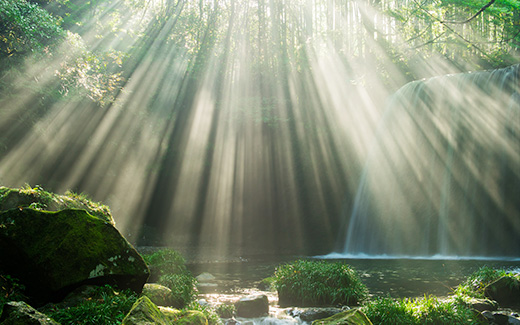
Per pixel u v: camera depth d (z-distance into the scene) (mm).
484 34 28281
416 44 28109
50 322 3725
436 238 19000
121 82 22844
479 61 28312
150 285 7594
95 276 5879
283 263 16781
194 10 29953
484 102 18219
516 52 28125
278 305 8523
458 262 15008
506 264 14125
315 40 30453
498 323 6547
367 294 8930
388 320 6242
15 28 12141
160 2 30219
